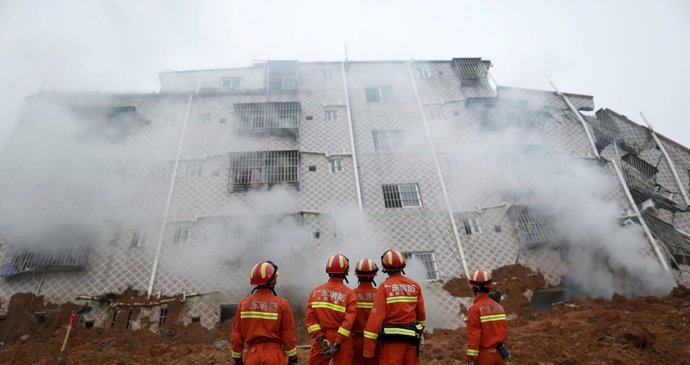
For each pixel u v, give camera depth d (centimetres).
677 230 1661
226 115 1897
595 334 1030
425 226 1614
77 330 1287
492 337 584
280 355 541
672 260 1585
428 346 1108
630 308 1322
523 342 1036
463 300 1452
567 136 1939
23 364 1042
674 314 1133
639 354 883
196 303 1390
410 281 602
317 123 1908
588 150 1894
